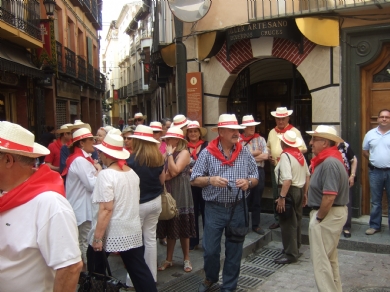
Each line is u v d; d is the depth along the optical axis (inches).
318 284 152.7
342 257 218.7
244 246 225.1
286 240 211.5
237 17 297.4
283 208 205.3
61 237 79.4
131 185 145.6
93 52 909.2
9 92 433.4
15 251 79.0
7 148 79.1
